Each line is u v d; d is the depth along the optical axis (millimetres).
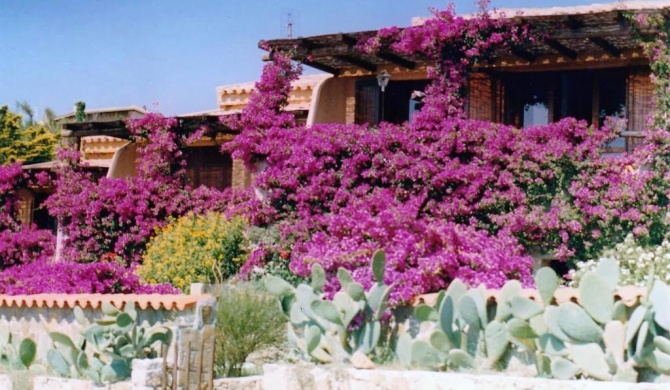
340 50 19750
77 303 14492
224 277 18859
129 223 22188
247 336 13562
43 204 23953
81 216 22703
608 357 10656
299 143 19094
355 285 12406
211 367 12469
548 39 17859
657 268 14508
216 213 20406
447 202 17469
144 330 13273
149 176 22438
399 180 17844
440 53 18344
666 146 16297
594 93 19422
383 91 21469
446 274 13234
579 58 19281
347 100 21891
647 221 16219
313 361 12914
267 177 18938
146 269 19062
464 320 11656
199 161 24875
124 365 13188
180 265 18703
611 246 16453
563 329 10828
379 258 12461
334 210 18172
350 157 18406
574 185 16766
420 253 13391
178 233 19297
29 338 14812
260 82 20250
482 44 17953
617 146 18703
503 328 11453
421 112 18062
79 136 24047
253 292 14586
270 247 18344
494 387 10875
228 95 25766
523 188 17266
